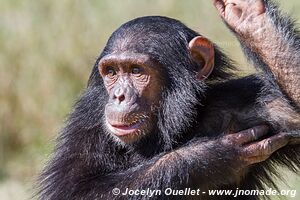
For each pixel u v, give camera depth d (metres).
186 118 15.05
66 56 27.39
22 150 26.97
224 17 14.71
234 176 14.66
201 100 15.24
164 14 27.66
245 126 14.85
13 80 27.45
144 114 14.93
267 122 14.62
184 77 15.12
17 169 26.28
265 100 14.80
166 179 14.20
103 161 15.26
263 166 15.59
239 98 15.19
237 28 14.55
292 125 14.42
